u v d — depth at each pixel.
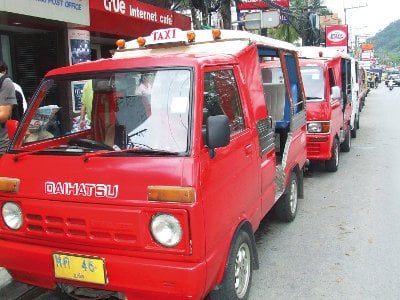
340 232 5.67
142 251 2.99
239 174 3.72
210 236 3.08
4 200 3.40
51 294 4.20
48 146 3.87
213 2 12.70
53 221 3.22
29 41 9.28
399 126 16.55
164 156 3.04
